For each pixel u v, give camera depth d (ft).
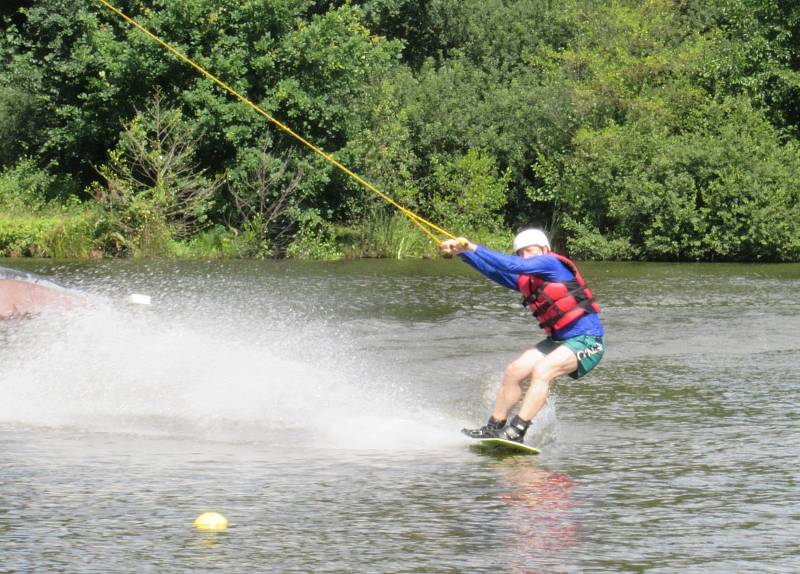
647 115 285.02
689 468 64.08
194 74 262.06
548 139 295.48
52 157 293.02
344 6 271.69
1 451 67.82
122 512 54.29
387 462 65.72
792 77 290.76
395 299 158.30
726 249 261.85
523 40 343.87
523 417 69.72
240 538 50.19
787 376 96.99
